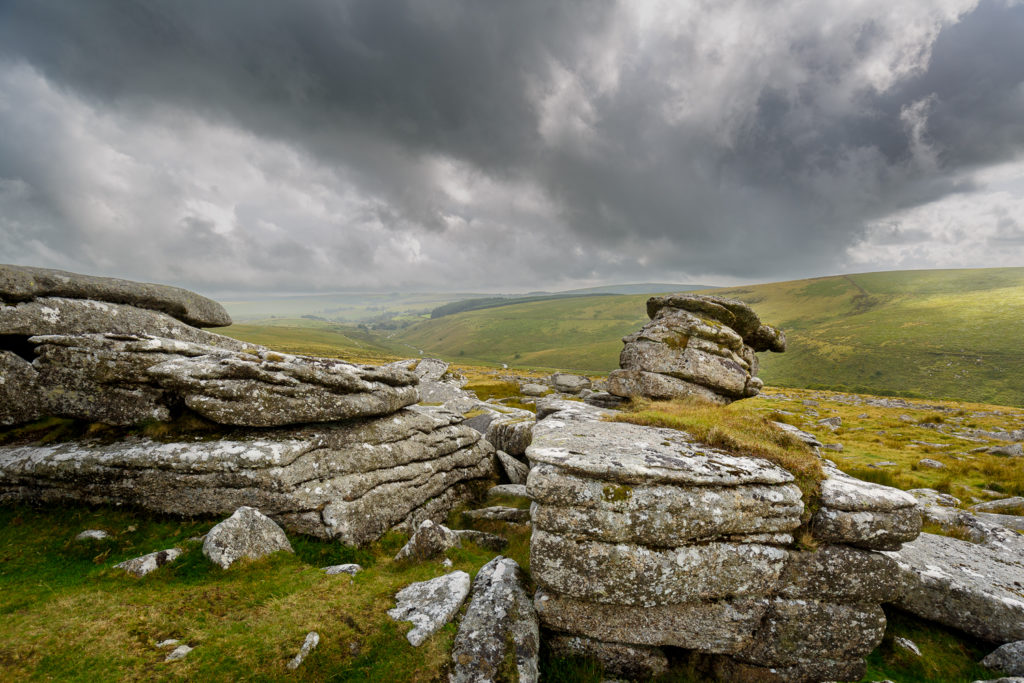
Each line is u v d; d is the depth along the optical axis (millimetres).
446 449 20875
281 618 9188
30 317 16594
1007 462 31359
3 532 12305
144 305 20219
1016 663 9992
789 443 14953
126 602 9258
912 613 12070
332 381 16828
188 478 13836
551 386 62406
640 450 11562
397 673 8219
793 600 9875
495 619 9422
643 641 9938
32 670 7379
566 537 10102
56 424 16391
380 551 14062
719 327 27812
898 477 27281
